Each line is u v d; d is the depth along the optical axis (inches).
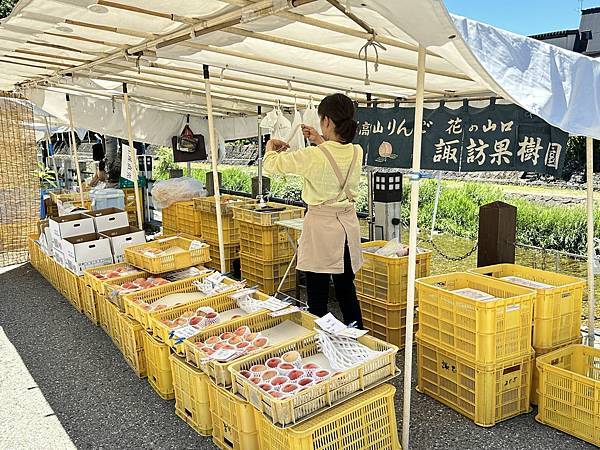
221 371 94.1
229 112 279.9
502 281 123.3
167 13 100.5
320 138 123.4
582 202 170.9
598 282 162.7
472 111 151.9
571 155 175.3
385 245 158.1
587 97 92.4
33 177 295.9
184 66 152.8
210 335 109.3
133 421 115.4
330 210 118.5
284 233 199.9
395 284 145.2
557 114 84.4
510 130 142.6
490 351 107.7
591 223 132.6
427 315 122.3
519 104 78.4
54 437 109.9
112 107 268.7
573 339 122.6
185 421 114.8
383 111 178.1
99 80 195.9
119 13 101.8
